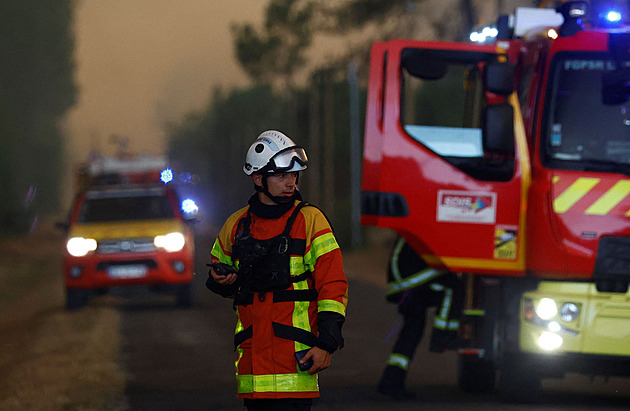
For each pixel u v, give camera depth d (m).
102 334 27.52
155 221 35.47
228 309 35.12
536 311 16.41
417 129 16.89
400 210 16.83
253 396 9.34
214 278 9.57
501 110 16.02
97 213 36.00
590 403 16.83
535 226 16.38
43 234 128.25
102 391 18.48
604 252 16.09
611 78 16.41
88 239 34.34
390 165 16.84
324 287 9.30
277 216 9.55
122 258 34.22
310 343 9.38
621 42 16.33
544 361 16.41
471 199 16.72
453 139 16.84
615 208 16.14
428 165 16.80
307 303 9.45
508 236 16.62
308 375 9.38
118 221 35.59
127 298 41.28
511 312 16.70
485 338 16.81
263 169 9.48
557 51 16.53
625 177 16.25
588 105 16.48
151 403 17.03
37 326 30.09
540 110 16.58
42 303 39.31
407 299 17.55
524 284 16.73
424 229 16.78
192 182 37.72
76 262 34.19
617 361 16.16
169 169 37.31
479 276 16.92
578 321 16.23
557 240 16.20
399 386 17.23
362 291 43.56
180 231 34.94
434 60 16.98
